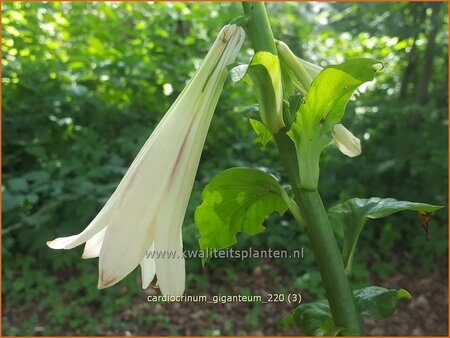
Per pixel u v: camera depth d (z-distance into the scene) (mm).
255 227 1287
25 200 4582
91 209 4398
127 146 4703
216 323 4113
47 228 4422
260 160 5082
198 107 1018
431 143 4840
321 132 1030
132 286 4320
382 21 4969
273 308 4289
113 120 5105
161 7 5559
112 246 907
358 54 5820
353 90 981
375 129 5070
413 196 4996
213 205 1222
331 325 1085
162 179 969
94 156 4602
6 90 4828
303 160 1033
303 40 6383
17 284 4184
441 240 4922
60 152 4934
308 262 4668
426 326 4156
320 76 951
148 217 942
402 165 4754
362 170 5000
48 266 4570
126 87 5098
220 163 4941
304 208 1057
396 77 5938
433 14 4883
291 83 1131
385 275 4727
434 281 4730
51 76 4988
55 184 4328
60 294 4305
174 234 960
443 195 5070
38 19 5297
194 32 5559
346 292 1051
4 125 4770
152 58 5270
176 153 989
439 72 5781
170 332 3990
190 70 5145
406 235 5180
